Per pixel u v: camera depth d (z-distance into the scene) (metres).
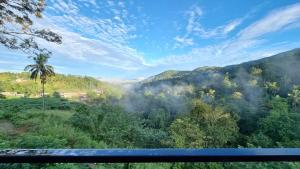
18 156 0.96
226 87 74.88
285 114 39.94
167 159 0.95
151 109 61.66
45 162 0.98
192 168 4.58
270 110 46.75
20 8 8.05
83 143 17.50
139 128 30.11
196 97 75.75
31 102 39.31
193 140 33.44
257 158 0.96
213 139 35.62
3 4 7.80
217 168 5.43
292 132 36.94
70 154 0.97
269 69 76.75
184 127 34.75
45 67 36.66
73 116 25.27
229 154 0.96
